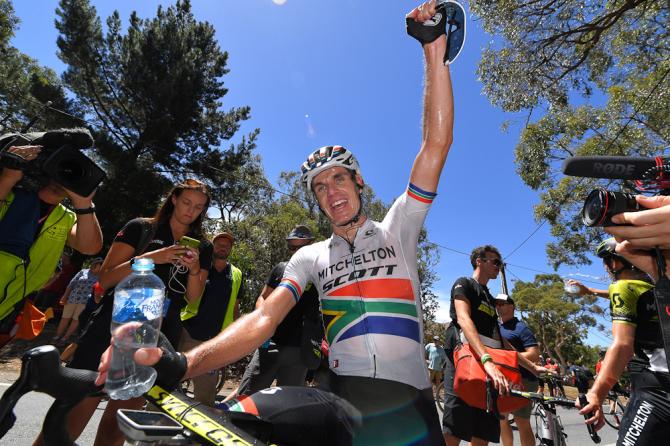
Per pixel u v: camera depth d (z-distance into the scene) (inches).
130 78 621.0
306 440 46.6
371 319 55.1
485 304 114.7
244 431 36.3
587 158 47.6
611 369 79.0
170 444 30.6
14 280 72.6
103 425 75.3
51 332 342.0
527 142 459.2
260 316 55.9
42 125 594.6
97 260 294.7
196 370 43.8
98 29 634.2
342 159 64.9
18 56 726.5
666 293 40.7
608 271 89.1
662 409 71.6
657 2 298.2
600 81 377.1
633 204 40.3
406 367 53.4
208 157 701.9
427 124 63.3
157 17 683.4
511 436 138.2
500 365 98.0
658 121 371.2
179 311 90.7
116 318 40.9
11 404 31.4
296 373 123.0
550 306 1363.2
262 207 729.0
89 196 75.1
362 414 48.7
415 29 62.9
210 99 715.4
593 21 305.7
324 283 61.1
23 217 74.3
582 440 236.1
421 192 61.6
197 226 100.7
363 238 61.2
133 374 38.5
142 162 615.5
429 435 49.1
